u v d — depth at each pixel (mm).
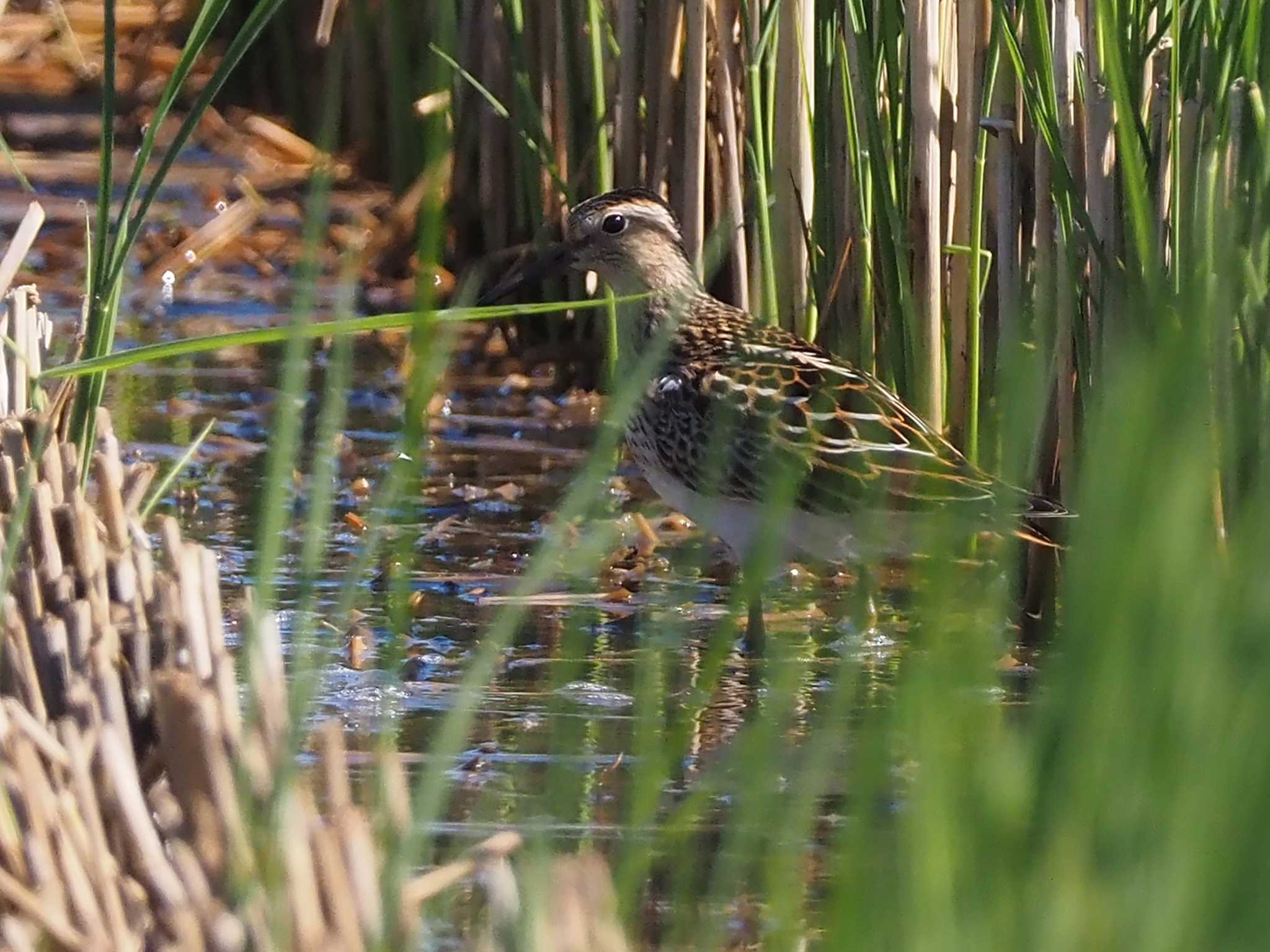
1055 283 10398
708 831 7633
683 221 12820
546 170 14500
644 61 13453
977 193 10703
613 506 12047
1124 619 4645
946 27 10961
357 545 11430
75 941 6047
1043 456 10531
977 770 4836
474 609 10570
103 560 7414
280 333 7109
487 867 6305
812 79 11984
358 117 17875
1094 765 4684
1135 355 4922
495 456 13266
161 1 18859
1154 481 4594
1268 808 4578
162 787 6637
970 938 4758
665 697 9289
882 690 9398
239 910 5992
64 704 7133
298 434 13469
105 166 8383
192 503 12086
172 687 6488
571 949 5637
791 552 10742
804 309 12141
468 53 15102
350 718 8898
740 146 12703
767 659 9844
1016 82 10531
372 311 15750
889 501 10234
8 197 17359
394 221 16375
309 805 6398
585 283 14828
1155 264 9031
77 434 8609
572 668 9133
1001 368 10602
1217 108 9148
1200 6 9273
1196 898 4598
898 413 10609
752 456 10555
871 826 5301
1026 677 9414
